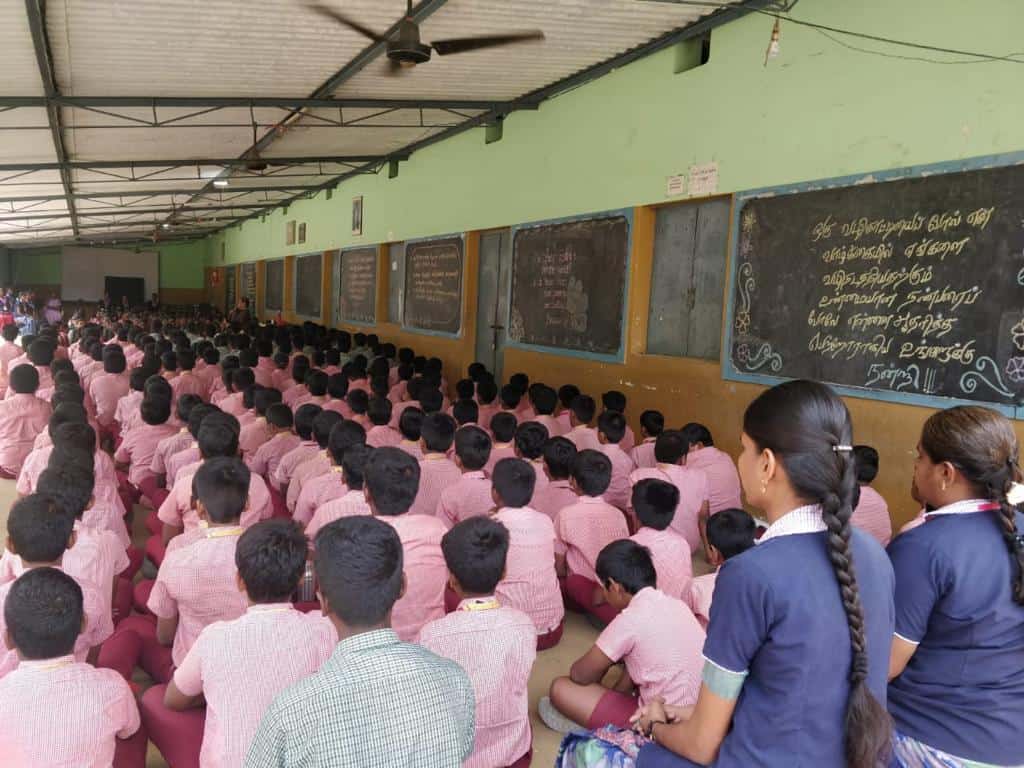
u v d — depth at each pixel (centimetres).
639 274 599
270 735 110
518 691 197
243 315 1569
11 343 859
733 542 244
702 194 523
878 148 404
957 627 144
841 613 109
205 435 329
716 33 507
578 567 320
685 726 121
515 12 484
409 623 251
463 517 333
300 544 173
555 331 698
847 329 424
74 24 451
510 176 764
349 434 341
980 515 148
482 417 577
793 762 109
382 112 752
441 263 922
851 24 415
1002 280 349
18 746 154
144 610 303
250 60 545
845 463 112
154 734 202
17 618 157
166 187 1148
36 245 2152
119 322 1403
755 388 487
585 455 323
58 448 324
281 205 1548
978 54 356
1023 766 144
